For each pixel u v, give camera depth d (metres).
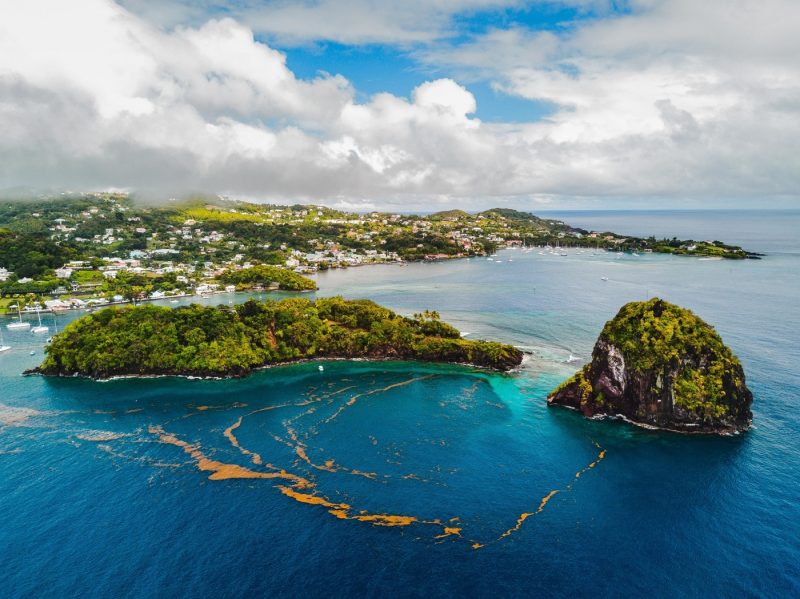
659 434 109.81
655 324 119.00
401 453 103.00
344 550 73.62
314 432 114.12
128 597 65.25
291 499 86.81
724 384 110.94
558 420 118.56
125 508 84.69
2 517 82.44
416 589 66.06
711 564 69.50
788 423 110.44
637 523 78.69
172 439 111.38
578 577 67.69
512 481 91.44
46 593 66.00
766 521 78.25
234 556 72.69
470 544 74.62
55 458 102.69
